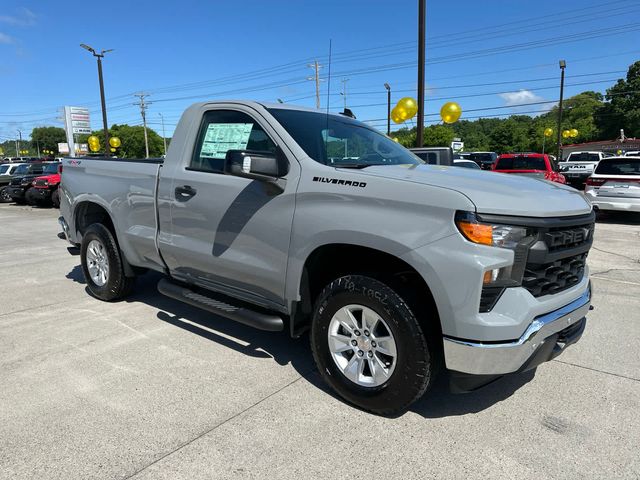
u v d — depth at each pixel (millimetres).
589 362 3758
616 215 13047
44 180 16875
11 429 2768
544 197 2770
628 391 3291
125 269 4844
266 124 3445
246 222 3408
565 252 2764
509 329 2480
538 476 2418
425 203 2602
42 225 12328
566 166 24938
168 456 2545
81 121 55750
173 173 3980
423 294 2793
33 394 3172
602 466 2494
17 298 5348
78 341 4078
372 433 2777
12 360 3691
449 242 2516
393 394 2807
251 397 3172
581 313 2969
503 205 2518
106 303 5141
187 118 4012
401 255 2654
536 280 2654
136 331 4316
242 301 3994
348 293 2939
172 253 4031
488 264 2447
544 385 3379
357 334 2977
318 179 3041
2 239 9867
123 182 4496
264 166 3084
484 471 2455
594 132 85312
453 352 2570
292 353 3895
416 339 2686
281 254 3221
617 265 7148
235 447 2627
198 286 4234
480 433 2787
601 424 2885
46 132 129750
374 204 2781
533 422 2904
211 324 4516
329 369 3113
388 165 3426
